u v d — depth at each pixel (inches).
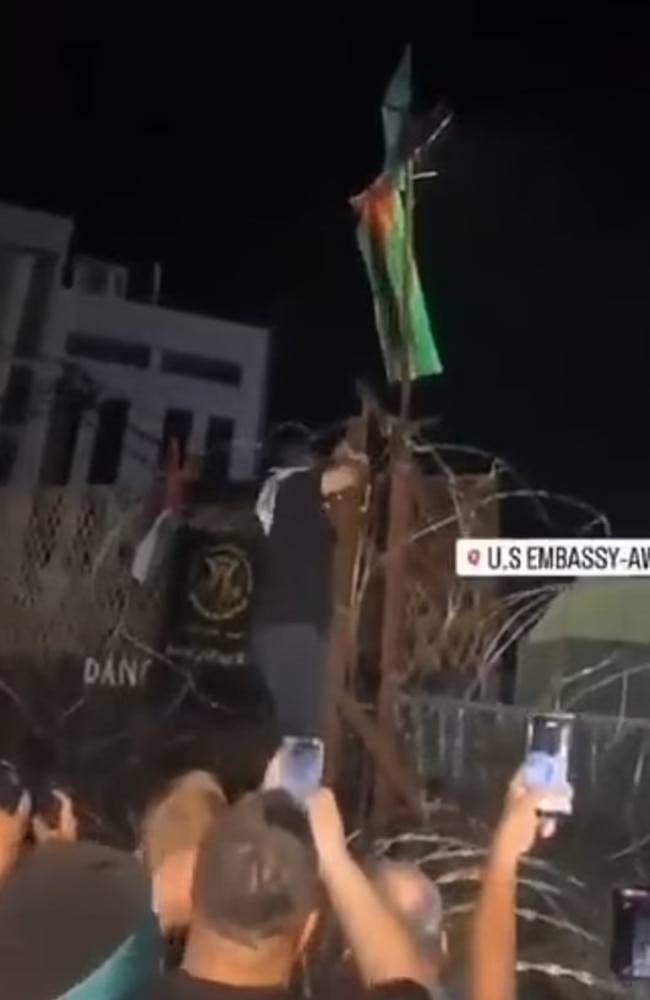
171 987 38.6
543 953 72.5
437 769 76.8
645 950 72.2
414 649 78.4
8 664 77.2
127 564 79.0
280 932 39.8
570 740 75.9
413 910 66.8
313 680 78.1
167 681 78.1
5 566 78.2
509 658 77.7
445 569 79.1
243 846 41.0
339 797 76.5
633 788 74.6
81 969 31.7
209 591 79.0
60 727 76.7
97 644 78.3
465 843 75.0
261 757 76.9
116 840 72.0
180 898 49.1
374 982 48.1
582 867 74.1
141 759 76.4
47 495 79.1
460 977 70.2
